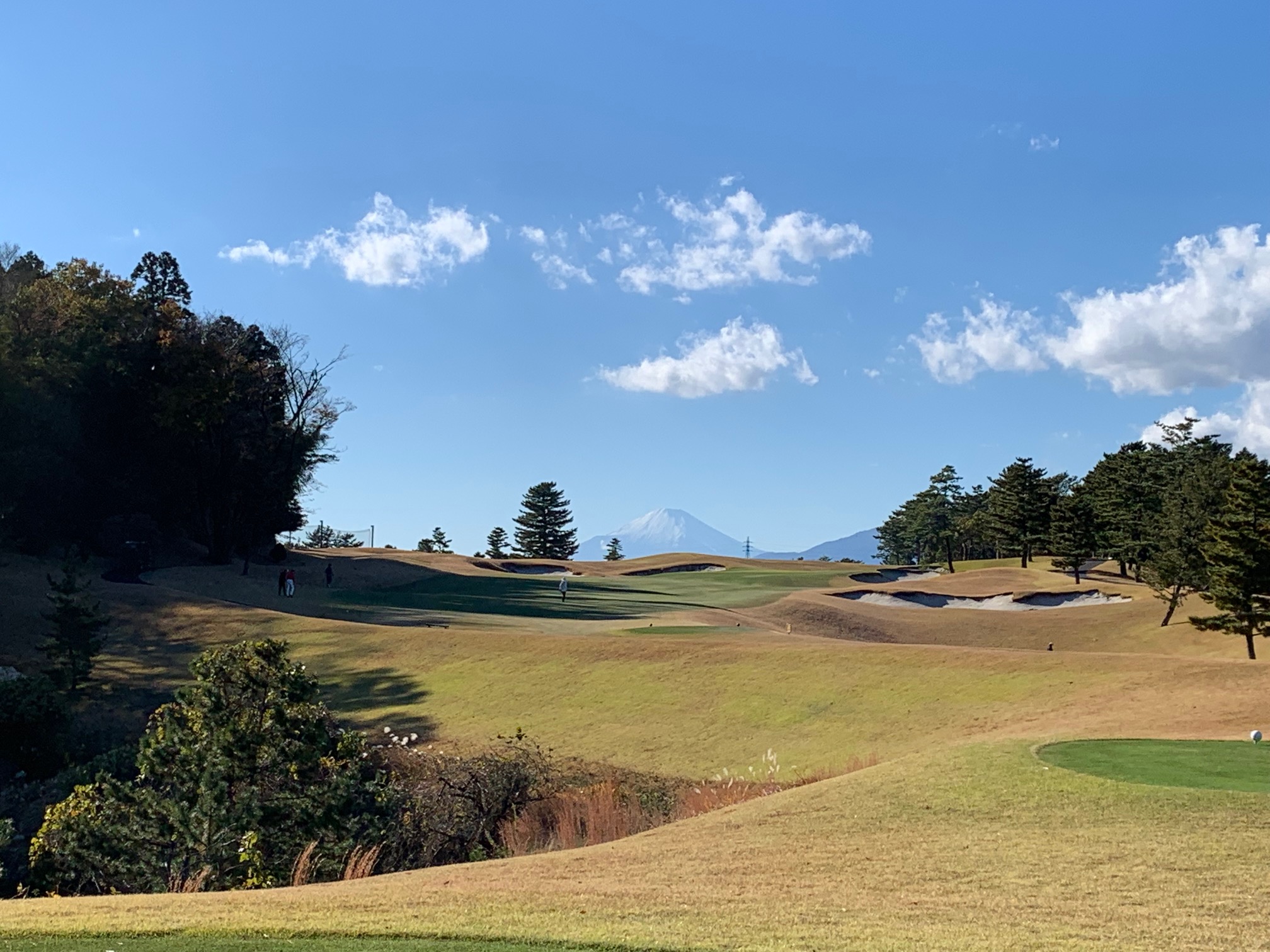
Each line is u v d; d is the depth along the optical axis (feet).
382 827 51.55
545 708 95.76
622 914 26.84
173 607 137.90
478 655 114.11
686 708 92.12
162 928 24.88
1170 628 185.06
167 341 185.16
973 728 76.59
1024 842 34.17
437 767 65.21
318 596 167.32
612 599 184.65
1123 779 41.60
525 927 25.16
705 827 40.91
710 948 23.06
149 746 54.29
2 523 163.43
